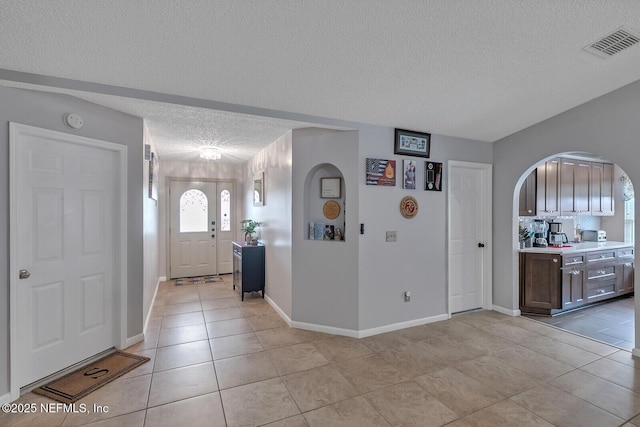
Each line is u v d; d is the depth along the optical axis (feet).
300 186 11.18
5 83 6.65
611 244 15.26
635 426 6.23
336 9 5.77
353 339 10.34
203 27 5.99
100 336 9.04
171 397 7.10
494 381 7.84
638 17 6.39
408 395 7.25
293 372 8.23
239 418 6.41
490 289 13.30
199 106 8.44
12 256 6.84
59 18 5.54
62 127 7.77
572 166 14.90
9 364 6.82
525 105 10.14
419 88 8.67
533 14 6.22
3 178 6.73
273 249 13.47
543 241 14.38
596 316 12.64
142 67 7.00
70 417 6.39
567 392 7.38
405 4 5.76
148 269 12.00
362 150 10.54
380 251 10.88
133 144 9.70
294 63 7.25
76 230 8.37
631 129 9.18
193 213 19.17
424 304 11.76
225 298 14.79
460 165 12.54
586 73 8.45
